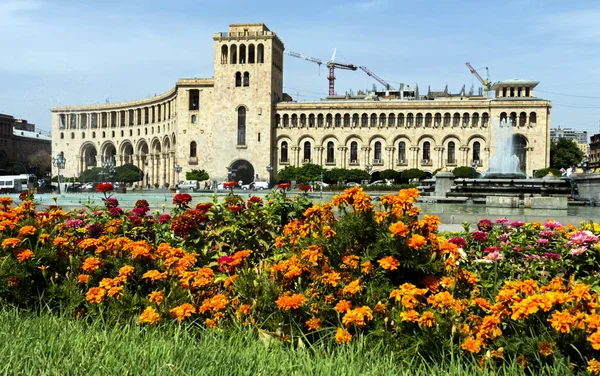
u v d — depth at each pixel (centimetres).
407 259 800
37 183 10012
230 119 11944
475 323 720
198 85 12062
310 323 763
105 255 995
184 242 1208
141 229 1321
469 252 1203
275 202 1423
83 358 650
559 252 1188
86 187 9312
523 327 681
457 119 11606
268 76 11831
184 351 682
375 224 848
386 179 11325
